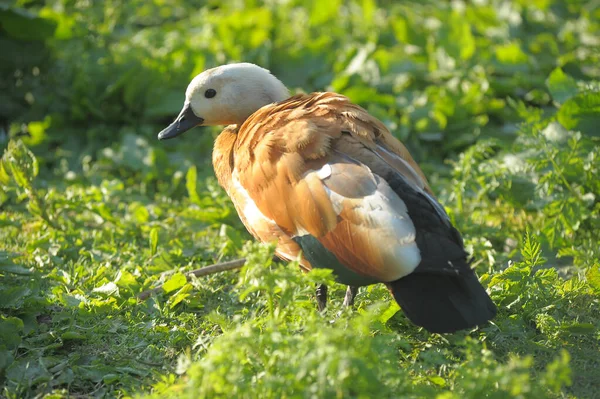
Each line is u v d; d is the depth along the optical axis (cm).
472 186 1107
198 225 1112
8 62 1427
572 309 883
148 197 1256
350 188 751
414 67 1521
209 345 796
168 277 952
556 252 1039
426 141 1364
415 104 1406
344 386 607
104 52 1510
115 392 755
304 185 775
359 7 1875
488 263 1003
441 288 730
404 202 742
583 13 1859
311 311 742
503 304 871
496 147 1332
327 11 1756
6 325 813
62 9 1658
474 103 1414
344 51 1583
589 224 1059
